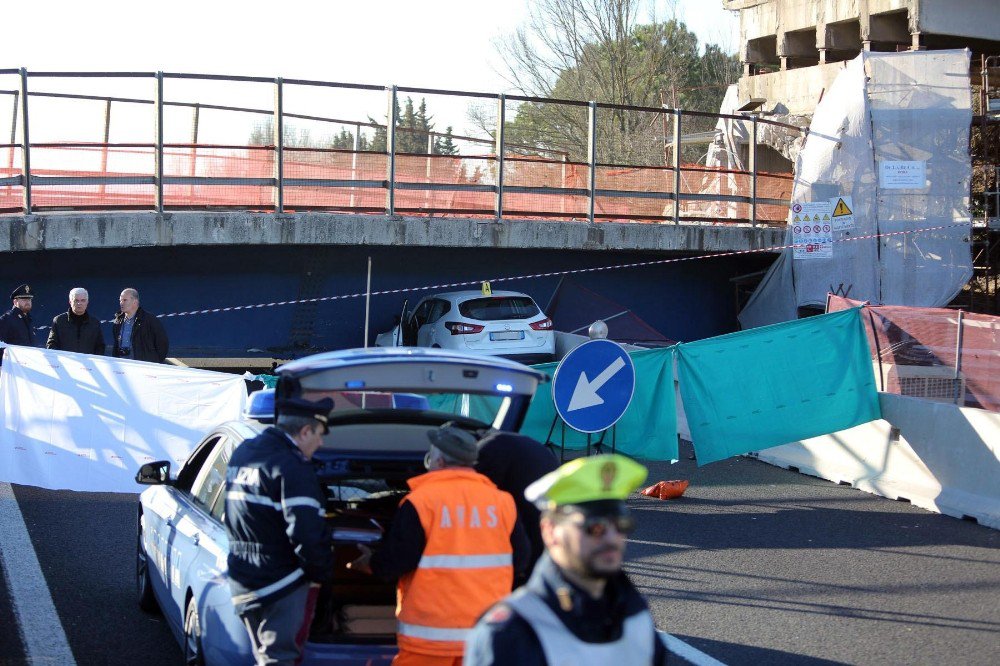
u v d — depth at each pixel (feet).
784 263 67.87
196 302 60.49
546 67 148.77
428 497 14.37
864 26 78.59
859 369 36.73
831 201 65.82
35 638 21.52
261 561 15.05
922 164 64.59
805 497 35.88
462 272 67.87
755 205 72.33
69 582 25.55
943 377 37.37
